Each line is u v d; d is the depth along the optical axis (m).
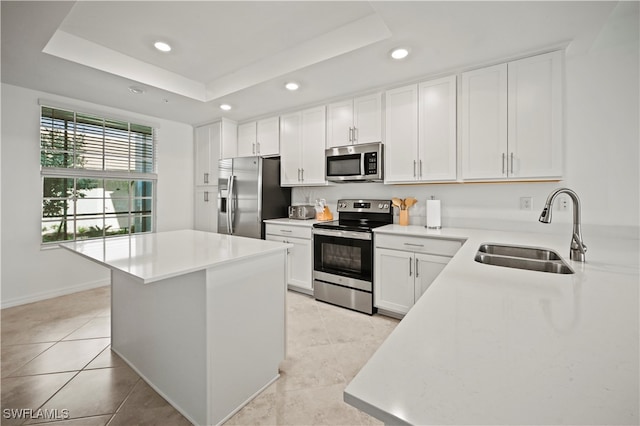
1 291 2.86
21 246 2.96
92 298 3.13
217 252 1.65
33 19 1.81
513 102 2.21
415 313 0.76
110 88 2.90
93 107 3.40
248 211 3.59
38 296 3.06
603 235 2.16
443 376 0.49
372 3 1.64
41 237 3.10
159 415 1.53
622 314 0.74
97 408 1.57
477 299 0.85
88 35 2.31
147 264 1.38
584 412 0.40
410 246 2.49
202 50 2.52
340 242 2.90
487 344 0.59
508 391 0.45
